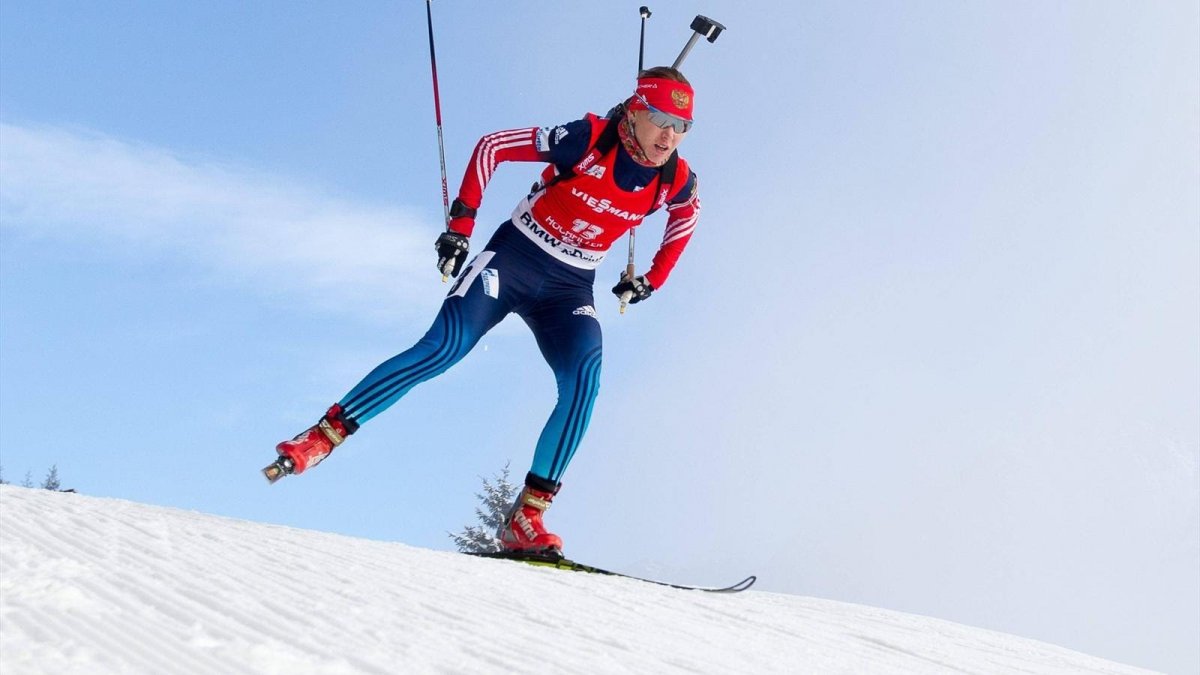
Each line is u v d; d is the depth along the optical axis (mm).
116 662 1778
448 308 4621
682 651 2729
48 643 1816
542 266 4754
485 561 3834
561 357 4734
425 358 4484
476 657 2242
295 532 3736
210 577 2617
